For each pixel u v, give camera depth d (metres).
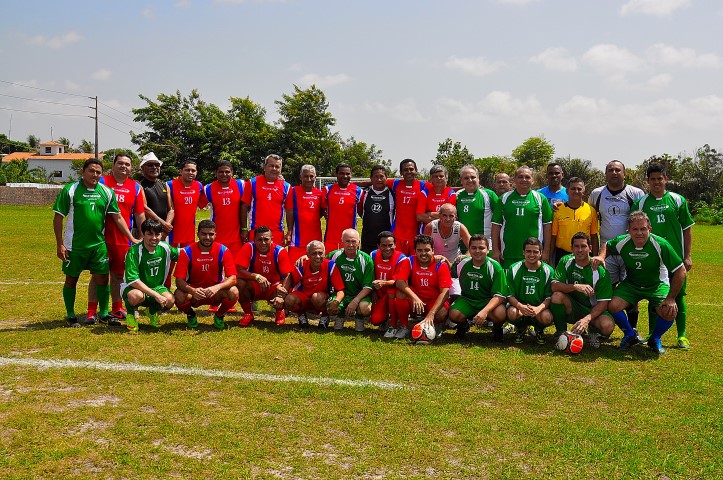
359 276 7.36
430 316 6.95
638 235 6.48
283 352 6.21
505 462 3.83
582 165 44.06
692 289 11.69
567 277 6.87
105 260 7.26
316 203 8.70
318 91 45.69
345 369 5.66
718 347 6.93
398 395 4.98
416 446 4.02
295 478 3.56
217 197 8.43
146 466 3.65
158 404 4.66
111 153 62.03
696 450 4.07
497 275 6.95
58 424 4.23
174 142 44.16
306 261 7.45
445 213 7.48
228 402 4.74
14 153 87.50
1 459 3.69
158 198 8.23
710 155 49.72
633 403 4.96
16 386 4.99
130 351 6.08
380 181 8.72
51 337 6.50
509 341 7.08
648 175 7.19
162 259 7.23
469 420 4.47
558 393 5.17
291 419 4.44
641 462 3.86
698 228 36.12
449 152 55.25
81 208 7.03
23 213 31.48
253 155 45.22
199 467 3.65
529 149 64.44
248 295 7.53
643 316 8.91
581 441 4.16
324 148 45.12
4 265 12.43
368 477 3.60
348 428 4.29
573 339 6.47
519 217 7.70
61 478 3.49
